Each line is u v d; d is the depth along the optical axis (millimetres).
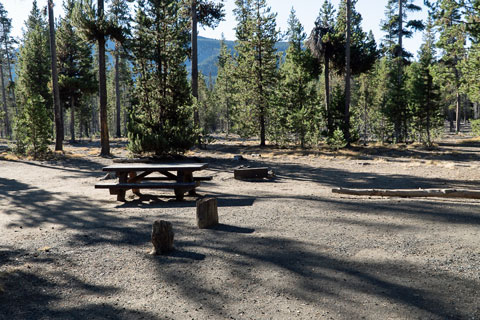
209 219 5863
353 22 33938
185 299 3254
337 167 16766
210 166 17484
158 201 8602
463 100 64500
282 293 3328
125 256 4477
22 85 38281
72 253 4613
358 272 3764
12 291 3467
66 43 38969
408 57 37781
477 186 10016
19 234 5594
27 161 19250
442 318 2773
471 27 14414
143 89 19062
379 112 40625
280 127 30391
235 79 32344
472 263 3879
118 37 20750
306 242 4852
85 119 52625
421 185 10562
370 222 5824
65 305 3174
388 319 2791
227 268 3996
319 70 32969
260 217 6410
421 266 3861
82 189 10836
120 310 3062
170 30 19094
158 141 18109
